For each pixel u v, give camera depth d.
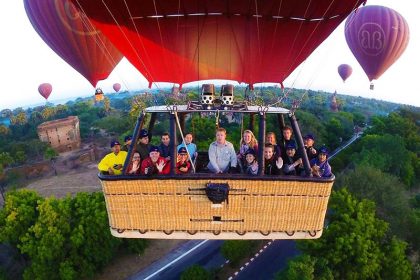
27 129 90.12
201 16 5.24
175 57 5.56
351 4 4.89
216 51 5.55
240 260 26.28
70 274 22.88
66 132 70.19
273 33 5.39
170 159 4.91
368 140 44.34
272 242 28.11
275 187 4.89
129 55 5.57
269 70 5.75
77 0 4.84
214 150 5.42
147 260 27.61
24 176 56.53
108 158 5.97
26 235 23.81
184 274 21.84
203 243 29.41
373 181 27.16
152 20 5.19
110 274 26.22
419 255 22.38
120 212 5.10
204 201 4.98
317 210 5.05
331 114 75.00
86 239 24.16
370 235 19.88
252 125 6.23
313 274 18.91
